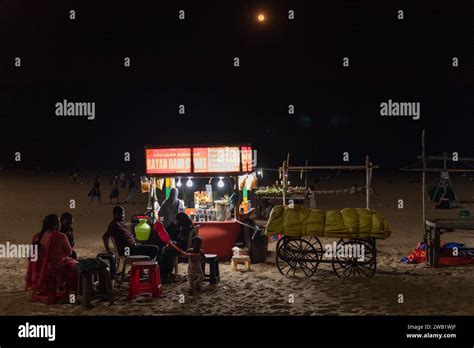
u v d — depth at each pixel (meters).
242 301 8.43
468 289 8.95
